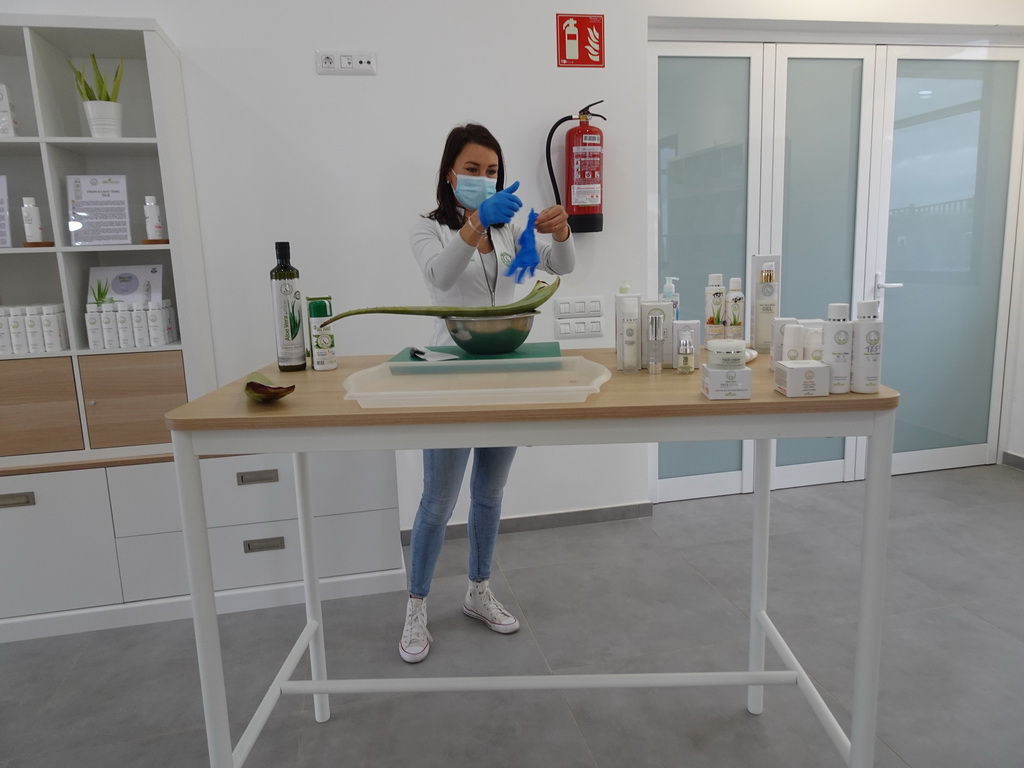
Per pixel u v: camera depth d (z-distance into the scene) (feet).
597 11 8.47
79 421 7.10
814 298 10.34
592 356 5.21
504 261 5.92
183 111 7.64
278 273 4.66
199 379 7.33
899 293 10.63
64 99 7.36
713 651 6.36
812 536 8.91
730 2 8.82
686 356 4.42
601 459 9.51
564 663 6.25
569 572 8.10
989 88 10.36
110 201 7.20
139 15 7.47
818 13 9.05
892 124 10.09
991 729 5.19
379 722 5.54
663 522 9.54
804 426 3.68
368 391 3.86
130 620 7.23
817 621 6.82
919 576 7.68
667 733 5.31
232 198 7.95
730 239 9.90
